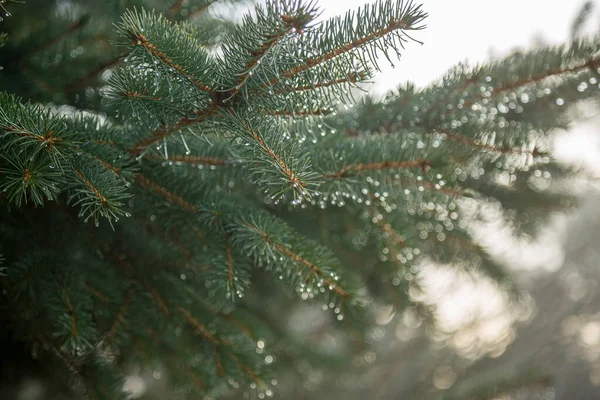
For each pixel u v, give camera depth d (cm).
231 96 71
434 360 283
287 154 73
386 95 95
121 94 70
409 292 116
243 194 99
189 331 97
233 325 99
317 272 83
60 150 70
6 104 69
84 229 94
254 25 66
